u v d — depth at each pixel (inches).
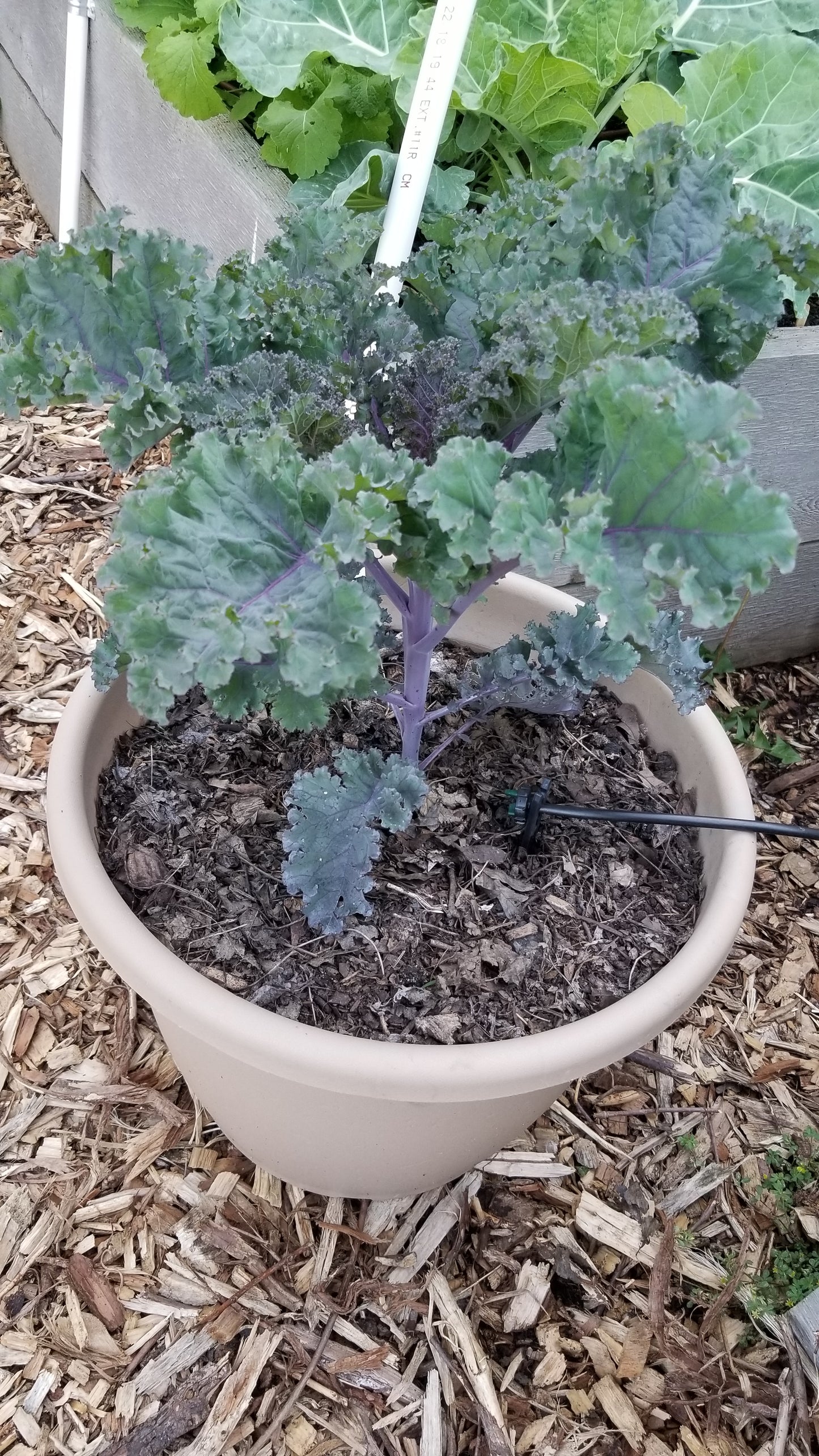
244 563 32.5
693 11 83.9
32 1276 55.2
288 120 75.6
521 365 36.5
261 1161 55.5
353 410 42.0
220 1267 55.9
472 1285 56.7
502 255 42.9
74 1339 53.2
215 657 30.3
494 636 60.2
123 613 30.5
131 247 39.6
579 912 49.0
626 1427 53.2
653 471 30.6
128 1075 62.4
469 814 52.4
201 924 45.8
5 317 38.6
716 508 29.4
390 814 43.0
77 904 41.4
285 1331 54.1
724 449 29.3
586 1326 56.2
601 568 30.5
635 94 71.1
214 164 85.5
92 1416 51.1
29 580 87.4
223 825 49.8
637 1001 41.0
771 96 75.9
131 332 40.4
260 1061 38.6
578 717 57.9
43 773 75.5
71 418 102.6
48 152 126.1
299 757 53.6
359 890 42.5
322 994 44.5
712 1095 66.8
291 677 30.4
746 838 48.4
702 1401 54.7
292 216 46.5
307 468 32.9
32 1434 50.4
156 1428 50.9
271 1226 57.6
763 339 40.7
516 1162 61.2
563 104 72.1
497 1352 55.0
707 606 29.7
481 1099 38.8
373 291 43.0
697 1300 58.0
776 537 28.7
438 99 56.2
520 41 76.3
